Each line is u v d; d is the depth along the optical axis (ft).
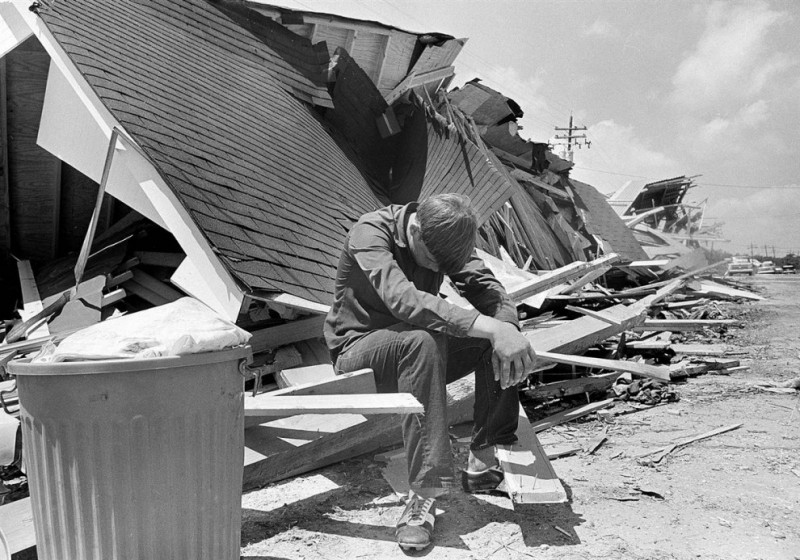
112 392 5.69
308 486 10.28
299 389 9.11
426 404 7.91
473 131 39.01
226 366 6.37
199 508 6.18
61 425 5.72
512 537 8.34
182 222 16.11
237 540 6.72
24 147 23.54
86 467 5.73
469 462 9.60
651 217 103.81
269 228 17.90
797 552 8.04
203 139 19.80
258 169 21.12
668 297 45.11
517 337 7.89
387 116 37.24
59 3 20.59
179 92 21.83
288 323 15.74
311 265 18.02
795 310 46.75
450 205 8.25
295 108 30.58
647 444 13.21
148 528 5.88
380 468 11.10
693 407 16.84
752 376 21.52
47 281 24.35
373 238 8.53
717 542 8.30
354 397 7.97
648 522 8.93
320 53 34.42
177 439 5.97
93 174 18.88
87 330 6.20
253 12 31.60
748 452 12.60
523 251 43.70
